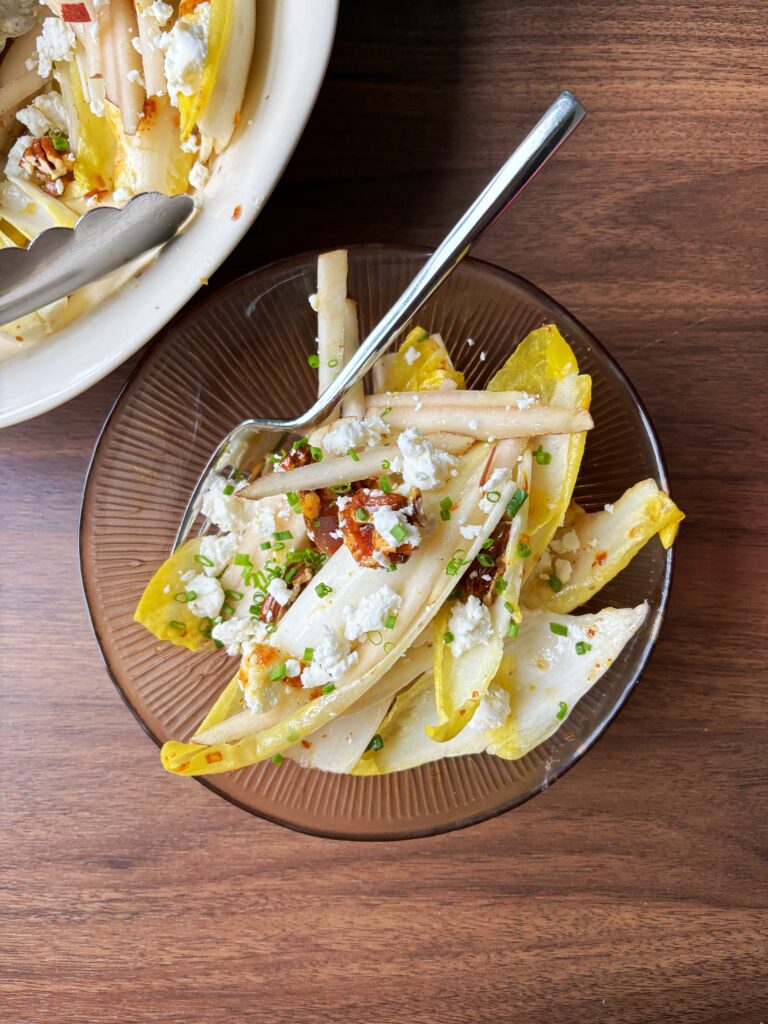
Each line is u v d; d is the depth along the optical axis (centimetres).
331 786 33
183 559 31
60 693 35
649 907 35
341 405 31
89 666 35
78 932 35
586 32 34
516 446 30
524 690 31
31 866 35
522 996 35
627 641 31
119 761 35
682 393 35
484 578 30
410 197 34
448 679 30
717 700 35
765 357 34
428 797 33
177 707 33
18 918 35
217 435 34
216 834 35
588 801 35
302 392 34
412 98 34
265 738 30
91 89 31
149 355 32
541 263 34
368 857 35
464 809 33
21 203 32
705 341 35
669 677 35
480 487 29
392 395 31
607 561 31
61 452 35
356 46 34
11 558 35
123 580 34
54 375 29
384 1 33
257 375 34
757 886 35
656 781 35
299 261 32
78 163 32
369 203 34
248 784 33
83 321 29
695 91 34
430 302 33
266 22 29
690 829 35
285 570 31
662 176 34
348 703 29
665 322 34
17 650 35
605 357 32
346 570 30
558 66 34
